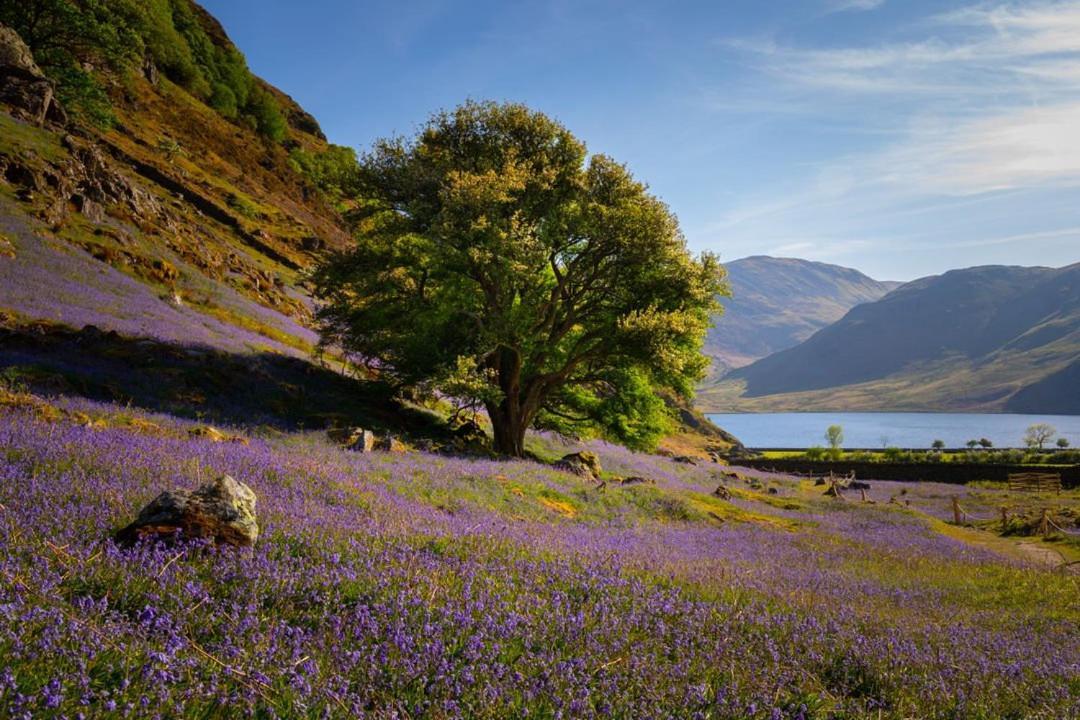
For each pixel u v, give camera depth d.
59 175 36.09
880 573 13.68
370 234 26.72
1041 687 6.20
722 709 4.66
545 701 4.28
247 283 46.31
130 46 74.81
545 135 26.95
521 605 6.27
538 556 8.73
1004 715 5.61
